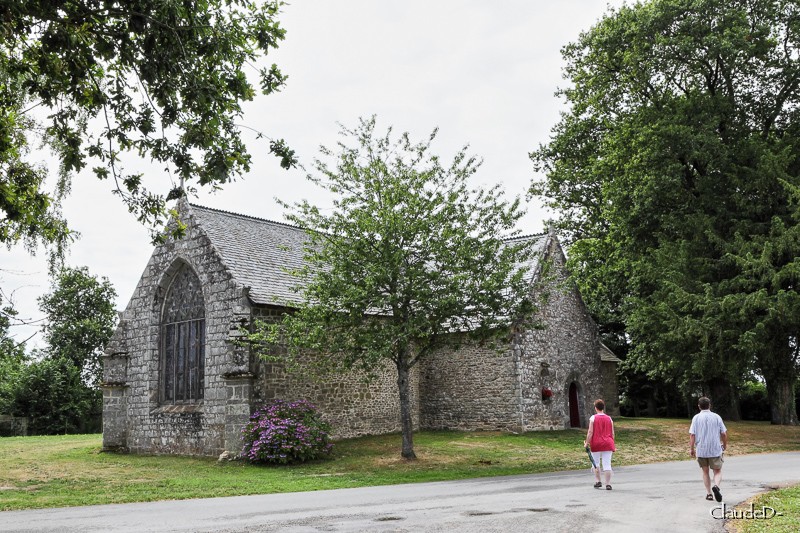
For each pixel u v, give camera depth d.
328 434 21.42
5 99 13.37
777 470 16.20
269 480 16.20
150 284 24.45
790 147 25.39
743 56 26.39
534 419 25.94
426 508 10.73
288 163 11.41
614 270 31.02
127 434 24.34
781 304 23.20
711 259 26.25
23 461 21.31
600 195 34.69
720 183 26.69
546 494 12.31
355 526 9.04
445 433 25.77
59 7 9.43
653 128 26.42
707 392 33.59
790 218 25.44
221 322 21.55
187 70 10.38
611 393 33.34
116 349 24.92
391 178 19.23
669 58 27.08
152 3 9.69
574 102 34.28
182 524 9.55
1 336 16.50
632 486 13.47
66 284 50.09
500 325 19.45
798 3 26.28
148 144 11.21
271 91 11.39
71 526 9.63
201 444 21.64
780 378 28.50
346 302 18.34
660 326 26.72
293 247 26.20
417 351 27.22
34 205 13.65
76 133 11.49
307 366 22.19
